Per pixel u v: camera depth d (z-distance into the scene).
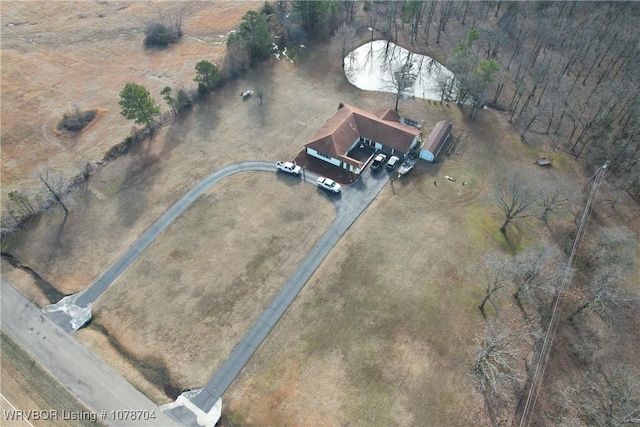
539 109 93.06
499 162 82.69
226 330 59.59
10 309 63.38
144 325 60.81
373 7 132.50
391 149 83.69
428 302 61.28
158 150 86.50
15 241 72.38
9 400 54.03
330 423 50.62
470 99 96.69
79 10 131.50
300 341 58.00
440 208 74.25
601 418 47.56
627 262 64.25
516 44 115.25
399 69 100.50
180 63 110.69
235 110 95.50
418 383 53.50
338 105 96.50
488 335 54.59
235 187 78.69
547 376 54.19
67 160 85.69
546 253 61.19
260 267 66.50
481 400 52.09
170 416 52.06
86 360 57.34
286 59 111.12
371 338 57.78
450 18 127.38
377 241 69.31
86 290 65.25
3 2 133.25
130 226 73.12
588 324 58.88
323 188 77.69
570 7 120.69
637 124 78.94
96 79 106.50
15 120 95.06
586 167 81.62
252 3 133.75
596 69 105.50
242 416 51.72
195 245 69.88
